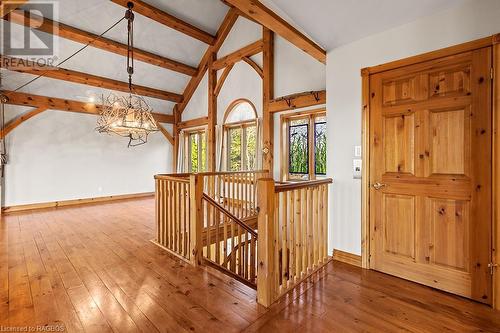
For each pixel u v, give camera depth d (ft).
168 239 11.16
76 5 15.16
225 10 20.12
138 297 7.04
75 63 18.83
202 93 24.34
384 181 8.46
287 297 7.07
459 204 7.04
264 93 17.16
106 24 16.96
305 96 14.85
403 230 8.07
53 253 10.39
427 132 7.56
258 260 6.88
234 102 20.25
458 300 6.83
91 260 9.68
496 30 6.40
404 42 7.93
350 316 6.19
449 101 7.15
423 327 5.76
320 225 9.29
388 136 8.36
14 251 10.57
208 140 22.39
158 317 6.14
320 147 15.29
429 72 7.50
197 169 26.17
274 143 17.12
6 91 18.13
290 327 5.79
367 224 8.79
